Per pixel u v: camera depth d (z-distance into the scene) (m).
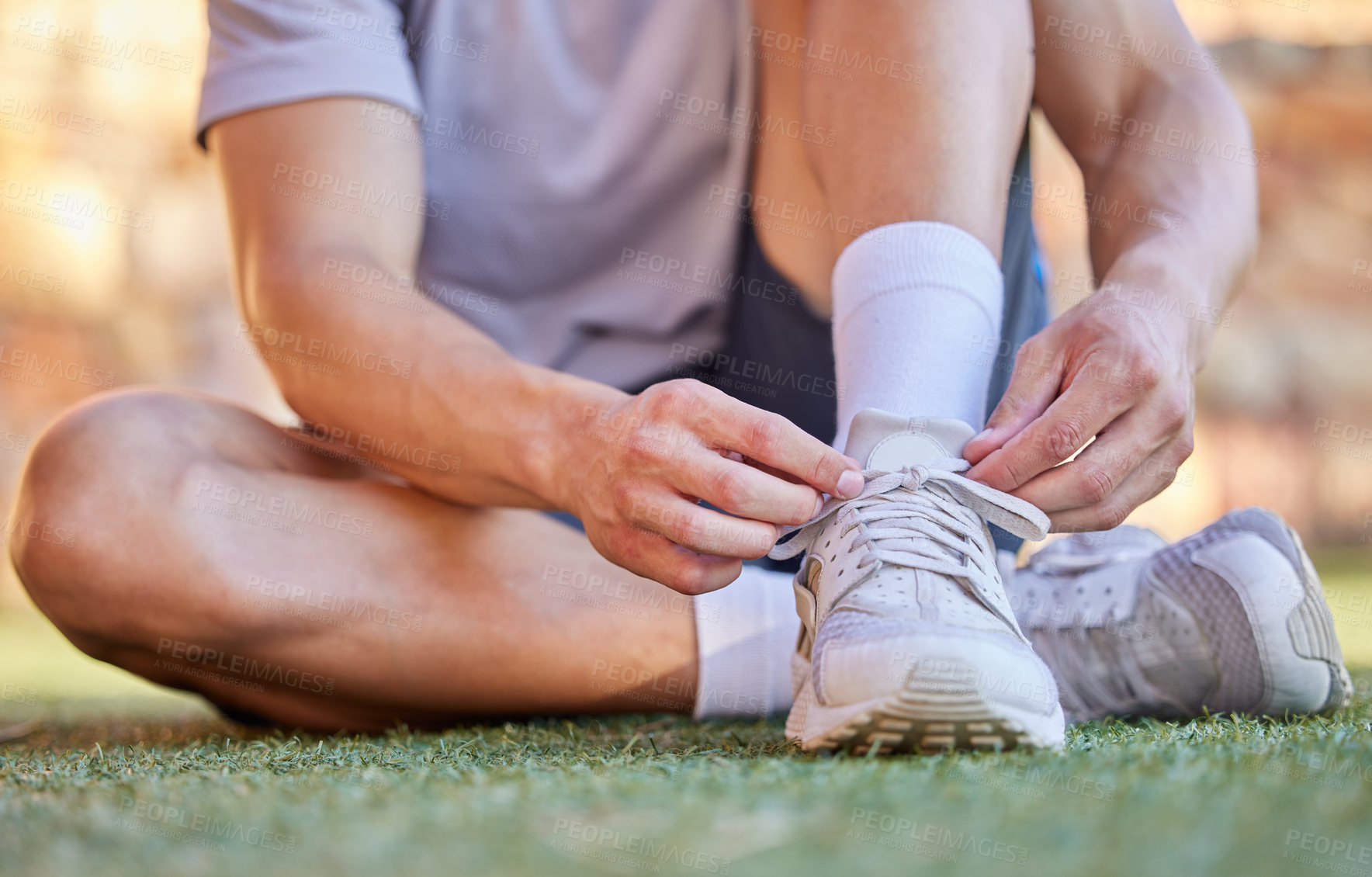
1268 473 5.55
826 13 0.98
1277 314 5.84
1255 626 0.95
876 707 0.67
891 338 0.89
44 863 0.45
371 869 0.43
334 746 0.94
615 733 1.02
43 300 5.16
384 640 1.04
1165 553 1.03
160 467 1.00
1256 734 0.78
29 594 1.02
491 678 1.08
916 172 0.91
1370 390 5.64
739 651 1.11
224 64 1.18
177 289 5.43
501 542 1.10
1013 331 1.20
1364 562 4.51
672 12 1.35
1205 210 1.04
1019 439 0.81
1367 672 1.47
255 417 1.16
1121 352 0.82
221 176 1.22
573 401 0.89
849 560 0.79
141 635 1.01
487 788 0.59
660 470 0.78
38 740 1.22
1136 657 1.01
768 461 0.78
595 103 1.38
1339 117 5.96
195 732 1.22
